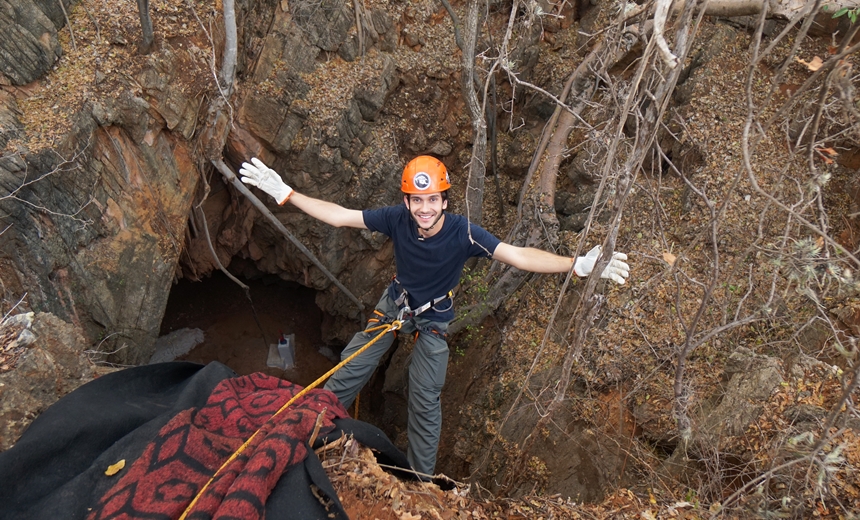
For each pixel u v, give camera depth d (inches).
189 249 345.4
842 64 69.3
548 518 116.3
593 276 98.3
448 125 344.5
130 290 235.1
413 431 168.4
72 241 208.8
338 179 319.6
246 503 79.4
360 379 163.6
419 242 133.8
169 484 86.0
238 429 100.3
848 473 105.9
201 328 458.6
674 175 231.0
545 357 218.4
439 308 151.6
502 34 309.7
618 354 183.6
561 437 181.3
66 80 204.7
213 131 252.1
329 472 103.2
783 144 205.6
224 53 228.8
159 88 223.9
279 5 277.1
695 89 228.1
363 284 378.0
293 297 480.1
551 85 304.2
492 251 130.3
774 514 97.3
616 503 122.8
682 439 137.9
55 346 124.9
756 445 124.6
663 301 187.5
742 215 196.5
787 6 87.3
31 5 195.8
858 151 188.9
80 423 94.8
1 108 190.2
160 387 116.7
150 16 223.0
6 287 195.0
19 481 85.2
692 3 71.2
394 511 101.6
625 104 78.0
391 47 314.5
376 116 320.2
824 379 131.5
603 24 283.0
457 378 295.0
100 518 79.6
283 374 450.6
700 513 114.3
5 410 106.7
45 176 193.6
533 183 274.4
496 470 202.5
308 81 288.5
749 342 163.5
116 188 224.8
